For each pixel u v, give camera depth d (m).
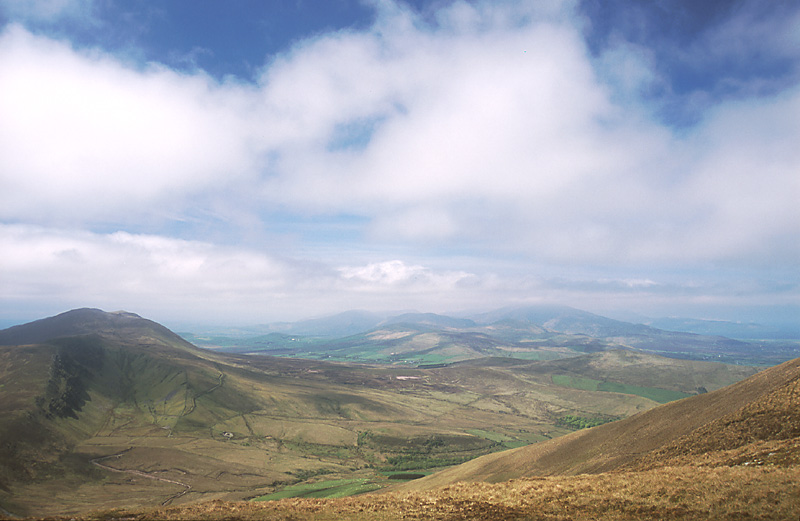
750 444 47.69
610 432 90.38
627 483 41.38
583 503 38.44
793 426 47.72
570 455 88.62
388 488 120.75
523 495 42.97
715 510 32.00
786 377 63.94
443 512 40.12
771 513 29.61
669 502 35.09
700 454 51.28
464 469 112.75
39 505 126.00
